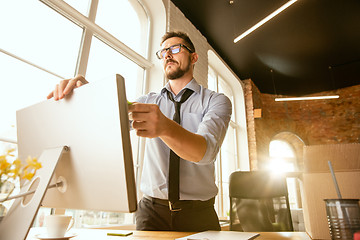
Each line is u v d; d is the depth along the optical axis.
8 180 0.42
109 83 0.41
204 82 3.30
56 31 1.62
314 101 5.82
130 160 0.40
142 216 1.06
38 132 0.55
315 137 5.58
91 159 0.44
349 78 5.18
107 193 0.41
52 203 0.53
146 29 2.63
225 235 0.68
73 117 0.47
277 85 5.49
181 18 2.99
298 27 3.64
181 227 0.99
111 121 0.41
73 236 0.59
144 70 2.44
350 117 5.36
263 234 0.74
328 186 0.69
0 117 1.23
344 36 3.84
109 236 0.68
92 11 1.91
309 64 4.64
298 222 2.68
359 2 3.16
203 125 0.85
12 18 1.36
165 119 0.55
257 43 4.00
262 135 5.10
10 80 1.30
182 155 0.69
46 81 1.50
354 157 0.68
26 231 0.40
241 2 3.10
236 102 5.04
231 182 1.82
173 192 1.00
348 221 0.48
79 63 1.72
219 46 4.06
